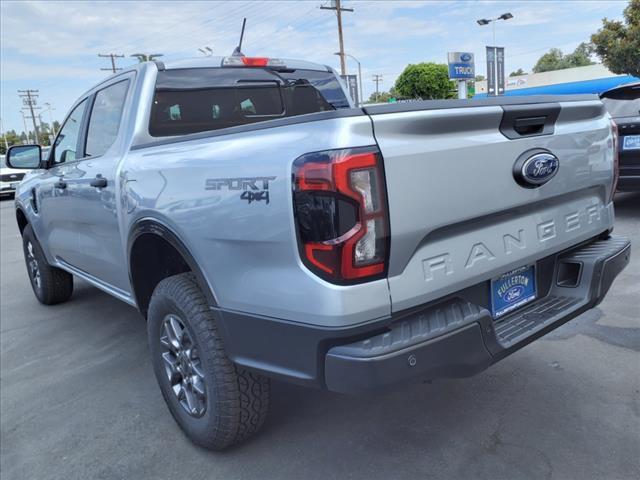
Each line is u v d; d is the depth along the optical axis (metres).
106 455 2.79
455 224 2.05
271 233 1.96
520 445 2.52
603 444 2.47
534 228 2.39
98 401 3.38
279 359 2.07
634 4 20.23
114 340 4.43
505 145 2.16
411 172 1.88
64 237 4.32
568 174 2.47
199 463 2.63
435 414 2.84
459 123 2.00
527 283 2.47
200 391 2.57
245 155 2.08
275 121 2.03
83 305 5.46
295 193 1.86
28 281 6.85
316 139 1.84
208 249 2.24
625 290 4.32
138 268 3.04
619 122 6.20
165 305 2.63
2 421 3.26
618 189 6.35
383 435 2.70
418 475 2.38
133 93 3.35
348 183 1.78
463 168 2.02
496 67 21.59
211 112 3.60
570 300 2.53
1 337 4.76
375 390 1.84
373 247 1.83
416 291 1.94
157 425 3.03
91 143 3.83
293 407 3.04
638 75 21.23
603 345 3.43
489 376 3.18
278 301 1.98
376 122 1.82
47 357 4.20
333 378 1.90
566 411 2.75
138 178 2.77
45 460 2.81
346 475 2.43
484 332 2.06
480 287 2.23
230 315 2.20
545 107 2.30
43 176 4.69
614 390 2.90
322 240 1.82
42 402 3.44
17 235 11.16
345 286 1.82
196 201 2.29
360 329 1.85
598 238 2.86
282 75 4.05
